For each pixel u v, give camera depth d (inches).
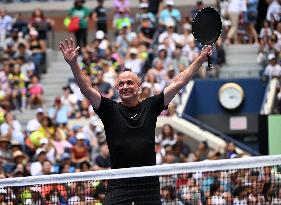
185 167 590.9
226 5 1855.3
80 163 1295.5
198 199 884.6
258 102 1723.7
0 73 1708.9
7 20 1870.1
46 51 1860.2
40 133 1440.7
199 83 1723.7
